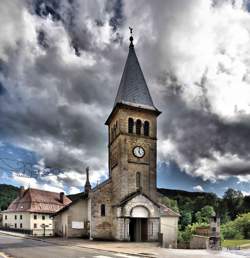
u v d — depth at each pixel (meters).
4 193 102.38
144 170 38.47
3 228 62.94
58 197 84.75
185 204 108.69
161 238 34.44
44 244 28.59
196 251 22.52
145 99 41.56
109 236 36.72
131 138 38.97
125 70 43.31
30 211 74.00
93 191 37.72
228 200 112.00
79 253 20.70
